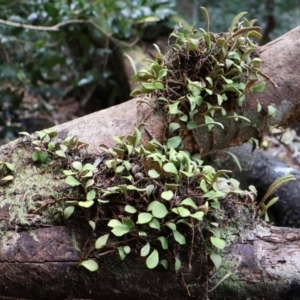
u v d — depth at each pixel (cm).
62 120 352
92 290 160
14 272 160
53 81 303
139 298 160
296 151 251
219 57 171
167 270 157
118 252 157
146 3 322
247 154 220
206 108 173
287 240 159
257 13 463
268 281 156
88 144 171
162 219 157
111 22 311
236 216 161
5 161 171
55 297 162
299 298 156
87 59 340
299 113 181
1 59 286
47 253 160
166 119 174
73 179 162
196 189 160
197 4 488
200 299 158
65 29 308
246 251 158
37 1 286
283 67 177
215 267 155
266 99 177
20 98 291
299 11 478
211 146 178
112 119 178
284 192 213
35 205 163
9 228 162
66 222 161
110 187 161
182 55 171
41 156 170
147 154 163
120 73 321
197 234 157
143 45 317
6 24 262
